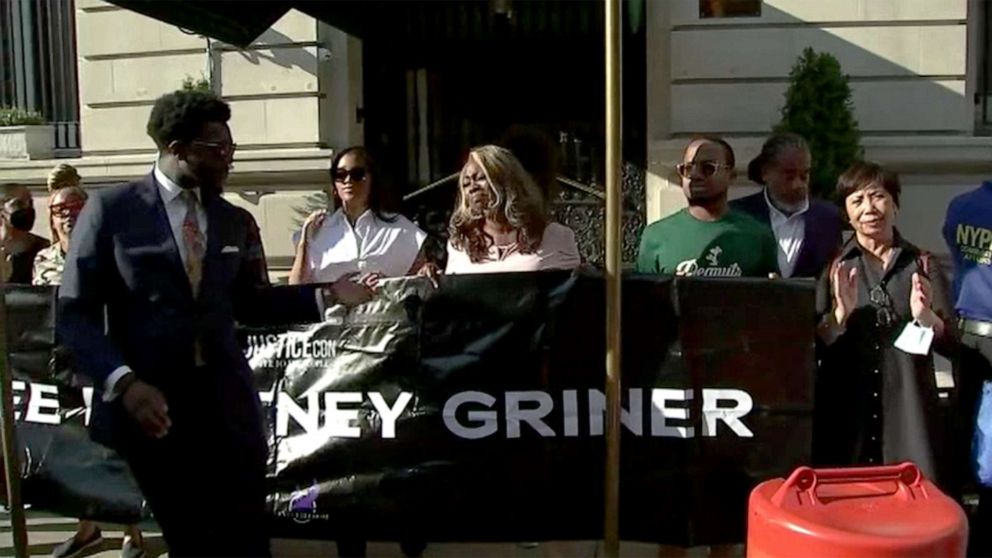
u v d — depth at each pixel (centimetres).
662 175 838
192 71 898
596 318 391
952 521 292
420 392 402
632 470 393
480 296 396
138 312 347
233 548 366
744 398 385
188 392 354
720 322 385
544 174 495
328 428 411
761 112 830
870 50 823
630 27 784
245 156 872
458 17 927
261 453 374
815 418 400
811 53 791
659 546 436
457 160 936
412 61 932
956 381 413
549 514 398
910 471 318
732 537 389
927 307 385
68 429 462
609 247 363
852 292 384
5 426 404
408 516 405
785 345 383
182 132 346
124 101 915
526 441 397
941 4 820
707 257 431
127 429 352
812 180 771
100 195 349
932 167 826
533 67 933
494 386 397
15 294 462
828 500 306
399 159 930
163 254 345
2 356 400
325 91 883
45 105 964
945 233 427
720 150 435
